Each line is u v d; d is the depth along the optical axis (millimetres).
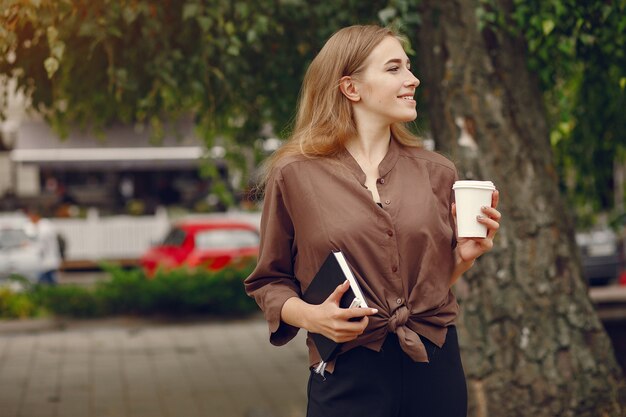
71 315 10547
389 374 2461
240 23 4980
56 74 5352
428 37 4727
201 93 5160
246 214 21156
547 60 4766
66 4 4473
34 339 9445
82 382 7176
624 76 5188
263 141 6969
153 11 4824
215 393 6723
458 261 2578
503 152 4539
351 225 2445
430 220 2492
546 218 4531
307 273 2539
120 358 8273
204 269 11273
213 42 4871
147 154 20812
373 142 2604
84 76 5570
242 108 6055
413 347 2410
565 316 4469
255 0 4871
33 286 11102
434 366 2496
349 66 2588
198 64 5137
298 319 2459
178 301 10586
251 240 13141
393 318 2434
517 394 4391
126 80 4914
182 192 25578
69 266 21062
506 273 4473
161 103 5953
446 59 4633
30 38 5109
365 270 2441
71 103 5891
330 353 2443
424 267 2471
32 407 6293
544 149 4645
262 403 6363
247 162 7484
